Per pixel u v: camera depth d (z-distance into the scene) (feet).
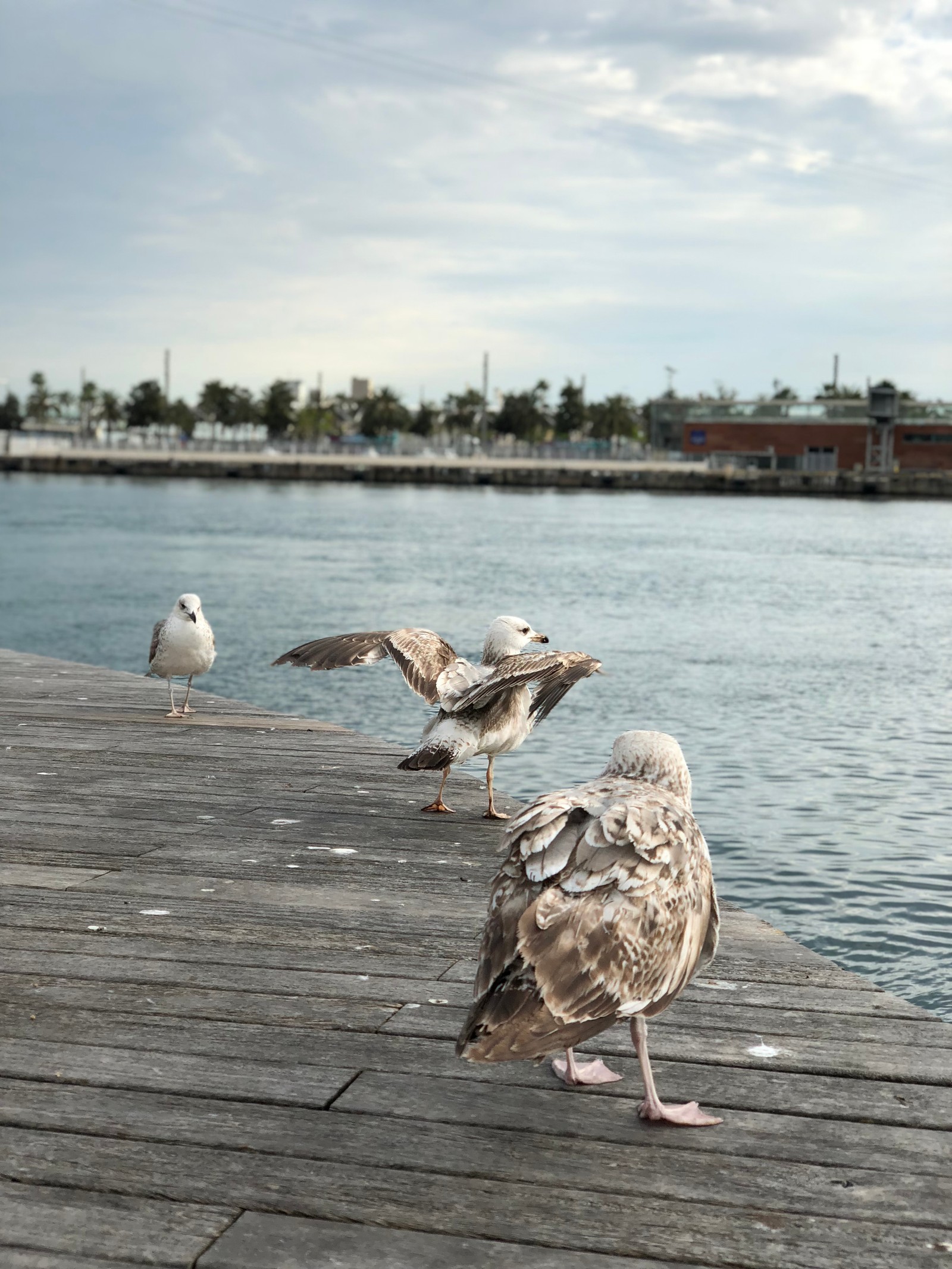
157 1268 10.06
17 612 103.30
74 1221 10.66
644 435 636.48
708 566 148.87
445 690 21.71
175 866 21.26
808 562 156.15
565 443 600.80
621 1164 11.68
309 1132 12.23
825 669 71.36
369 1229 10.61
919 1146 12.10
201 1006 15.30
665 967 10.94
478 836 23.56
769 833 37.40
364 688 66.08
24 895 19.51
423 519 247.91
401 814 25.17
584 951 10.47
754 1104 12.95
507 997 10.32
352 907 19.16
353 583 126.00
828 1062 13.96
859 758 47.80
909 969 27.17
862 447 399.03
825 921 30.09
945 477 376.68
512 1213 10.85
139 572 137.49
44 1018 14.89
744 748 49.60
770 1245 10.43
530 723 22.81
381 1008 15.31
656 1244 10.43
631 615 99.55
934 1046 14.39
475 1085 13.32
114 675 44.65
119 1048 14.10
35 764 29.40
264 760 30.14
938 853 35.47
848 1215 10.87
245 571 139.33
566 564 150.00
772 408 409.08
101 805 25.46
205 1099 12.90
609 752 48.49
